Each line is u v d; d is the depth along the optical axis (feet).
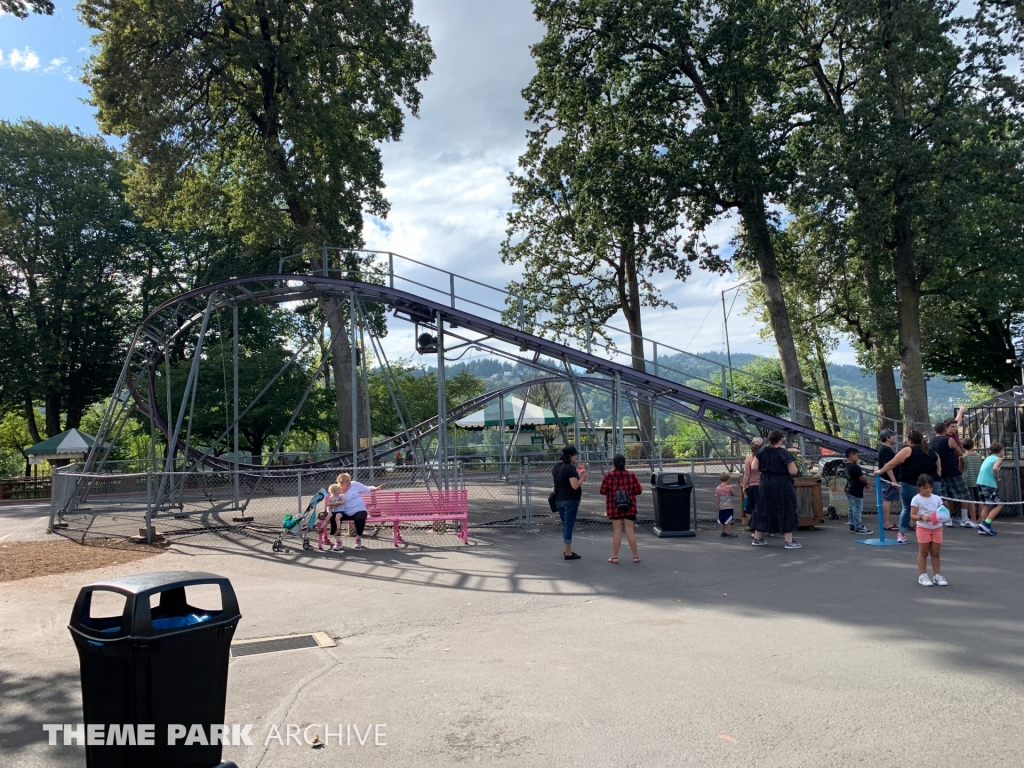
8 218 104.12
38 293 131.34
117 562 38.60
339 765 14.40
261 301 61.52
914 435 40.29
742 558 36.58
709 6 95.45
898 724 15.56
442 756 14.69
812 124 96.78
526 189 126.72
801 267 125.49
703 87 100.83
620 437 60.23
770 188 92.53
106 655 11.21
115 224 138.41
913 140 92.53
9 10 44.55
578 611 26.63
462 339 60.18
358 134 105.29
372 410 145.69
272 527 49.98
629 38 99.71
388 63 95.50
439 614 26.58
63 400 149.38
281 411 122.01
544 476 75.41
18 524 61.98
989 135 98.12
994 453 42.47
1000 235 98.43
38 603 29.32
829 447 62.75
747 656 20.58
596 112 105.60
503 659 20.97
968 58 93.25
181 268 150.10
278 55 88.94
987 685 17.75
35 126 134.72
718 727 15.67
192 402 58.95
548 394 87.15
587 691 18.11
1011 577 30.27
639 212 94.58
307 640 23.48
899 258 102.32
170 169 86.99
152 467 65.41
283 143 93.30
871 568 32.96
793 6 99.04
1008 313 121.90
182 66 85.15
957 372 146.20
